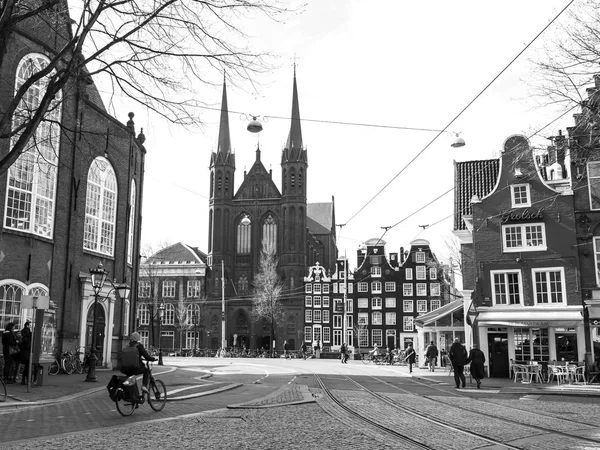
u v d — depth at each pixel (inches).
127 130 1298.0
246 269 3641.7
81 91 575.5
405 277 3065.9
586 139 767.1
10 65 903.1
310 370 1412.4
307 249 3747.5
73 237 1078.4
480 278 1218.0
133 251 1374.3
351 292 3132.4
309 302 3223.4
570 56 672.4
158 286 3518.7
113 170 1251.2
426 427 459.5
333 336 3159.5
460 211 1465.3
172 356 2928.2
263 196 3698.3
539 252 1190.3
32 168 970.1
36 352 765.3
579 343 1127.0
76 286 1087.0
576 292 1150.3
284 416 512.4
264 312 3230.8
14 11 521.7
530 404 663.1
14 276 929.5
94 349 871.7
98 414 519.5
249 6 486.0
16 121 885.2
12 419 481.4
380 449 357.4
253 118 805.9
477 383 893.8
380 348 2849.4
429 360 1536.7
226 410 559.2
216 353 2960.1
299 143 3688.5
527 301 1181.7
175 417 502.3
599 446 380.5
